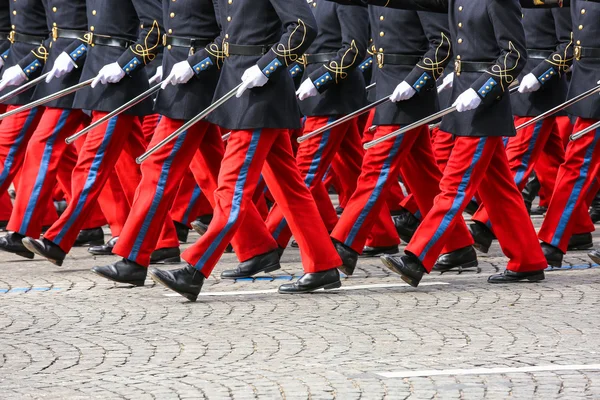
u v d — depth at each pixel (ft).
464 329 68.80
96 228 105.19
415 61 87.61
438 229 81.10
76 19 91.56
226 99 76.28
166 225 94.99
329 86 92.32
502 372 58.85
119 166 94.99
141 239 81.41
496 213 83.97
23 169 94.22
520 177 103.19
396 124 86.84
